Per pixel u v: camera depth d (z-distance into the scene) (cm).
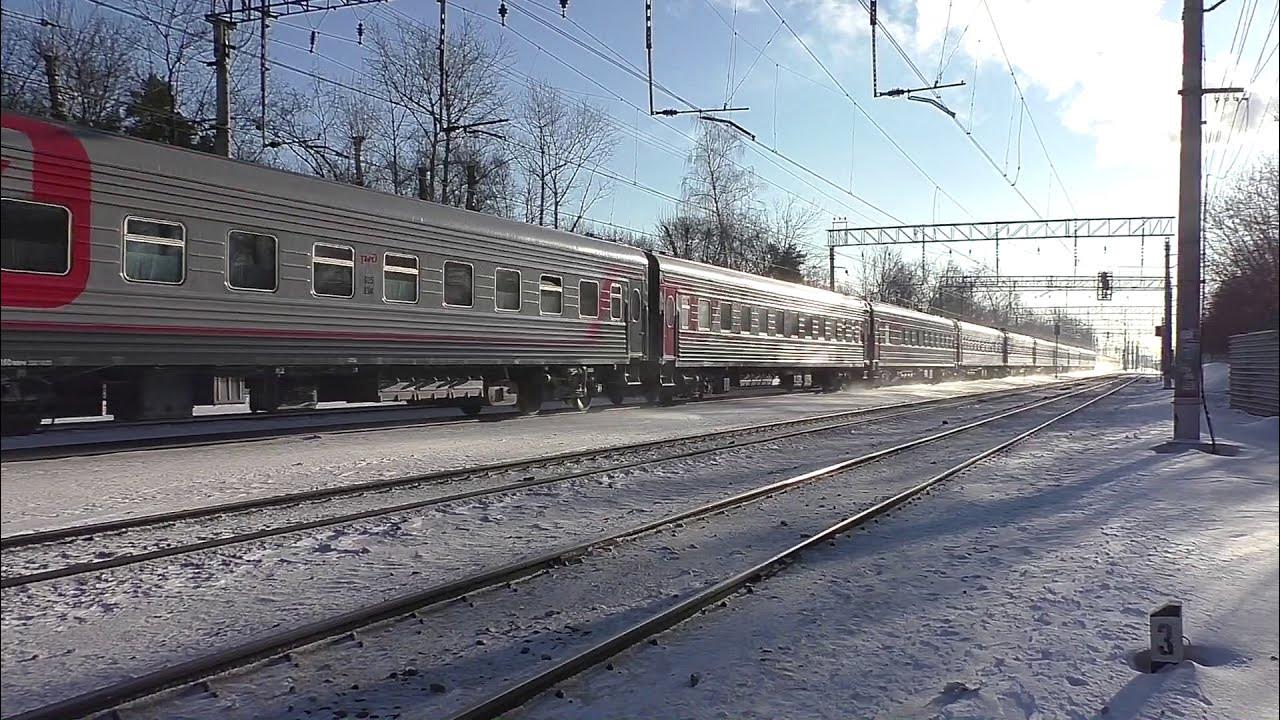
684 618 526
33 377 975
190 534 722
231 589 579
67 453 1106
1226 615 502
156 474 979
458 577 619
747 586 598
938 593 579
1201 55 1407
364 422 1644
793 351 2855
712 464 1206
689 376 2402
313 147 2167
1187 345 1379
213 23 1648
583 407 2011
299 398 1284
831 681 426
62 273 958
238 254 1141
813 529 795
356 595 574
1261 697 390
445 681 431
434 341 1433
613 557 681
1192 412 1369
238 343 1139
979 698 394
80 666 445
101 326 993
